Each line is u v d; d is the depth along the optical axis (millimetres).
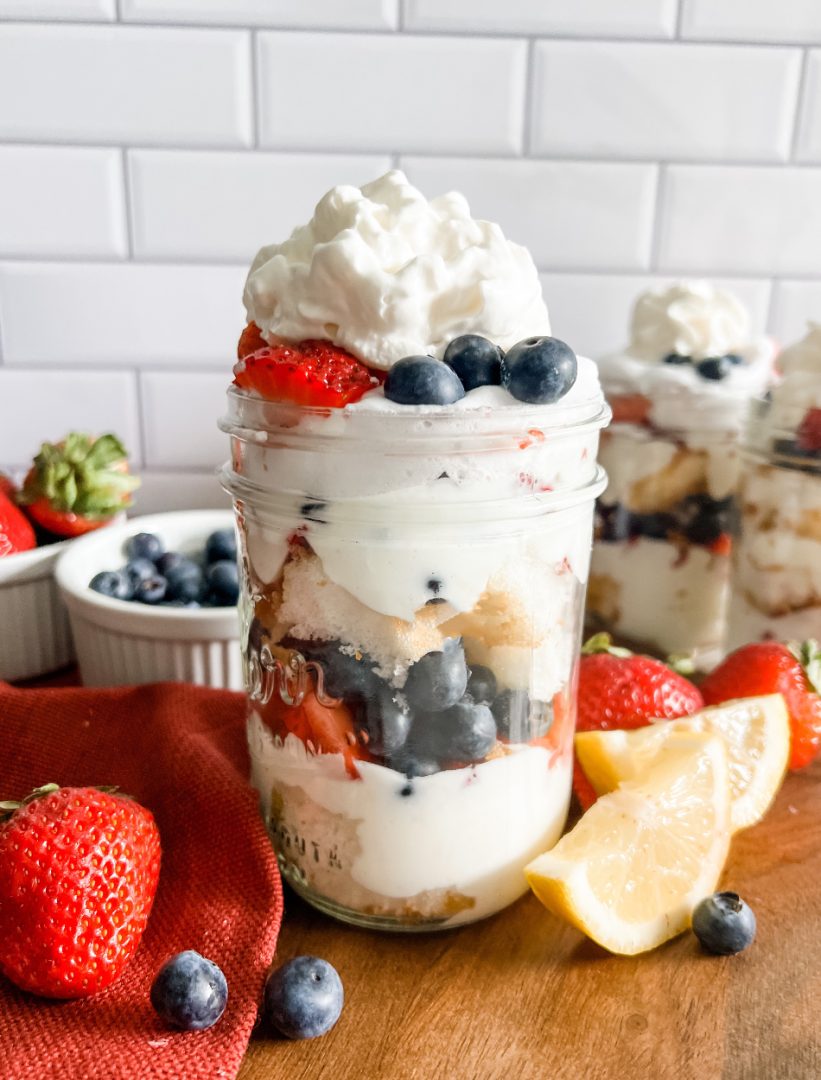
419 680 209
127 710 287
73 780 269
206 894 228
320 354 210
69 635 364
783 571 332
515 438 199
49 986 199
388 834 221
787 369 330
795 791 297
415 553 202
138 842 216
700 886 237
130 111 379
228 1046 190
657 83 385
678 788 252
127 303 404
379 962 223
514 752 225
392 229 228
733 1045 199
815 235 407
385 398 200
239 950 212
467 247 229
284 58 375
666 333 357
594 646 319
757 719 285
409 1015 206
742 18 377
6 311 401
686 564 362
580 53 380
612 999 211
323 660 212
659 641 371
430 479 198
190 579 346
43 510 362
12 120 377
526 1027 203
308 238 235
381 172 393
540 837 239
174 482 431
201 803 245
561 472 215
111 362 412
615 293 414
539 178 396
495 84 382
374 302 208
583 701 290
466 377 208
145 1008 201
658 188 400
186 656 316
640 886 232
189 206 392
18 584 339
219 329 409
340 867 228
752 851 266
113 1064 185
